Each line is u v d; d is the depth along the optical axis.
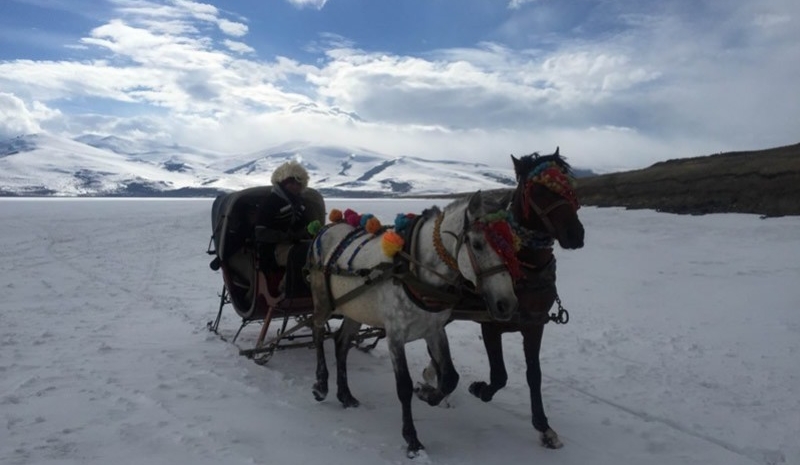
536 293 5.86
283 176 8.41
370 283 6.04
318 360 7.18
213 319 11.34
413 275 5.75
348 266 6.44
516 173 6.02
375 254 6.23
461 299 6.03
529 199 5.77
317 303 7.10
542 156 5.96
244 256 9.01
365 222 6.81
